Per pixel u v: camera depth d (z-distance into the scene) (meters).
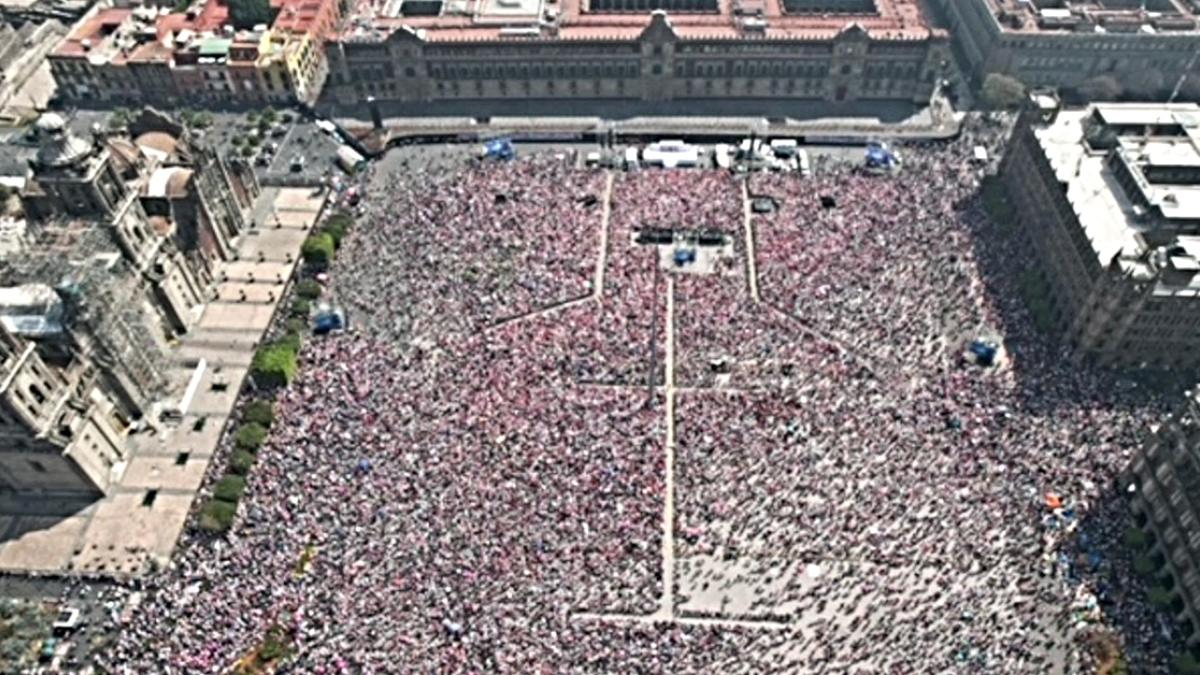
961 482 139.75
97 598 133.25
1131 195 171.62
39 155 146.25
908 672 119.69
